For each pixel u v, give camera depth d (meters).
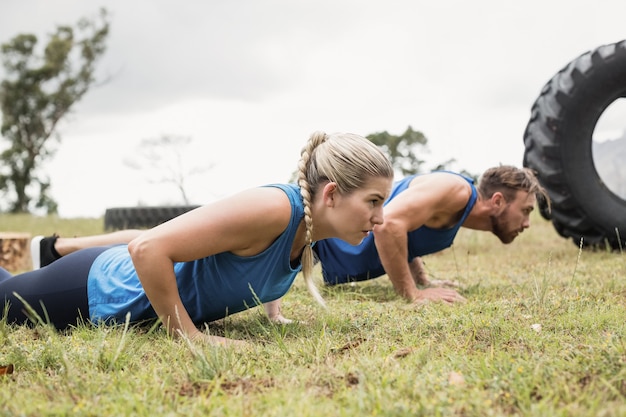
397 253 3.50
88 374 2.00
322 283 4.27
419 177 3.87
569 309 2.88
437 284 4.18
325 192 2.46
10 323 2.88
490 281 4.17
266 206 2.43
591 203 5.46
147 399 1.77
